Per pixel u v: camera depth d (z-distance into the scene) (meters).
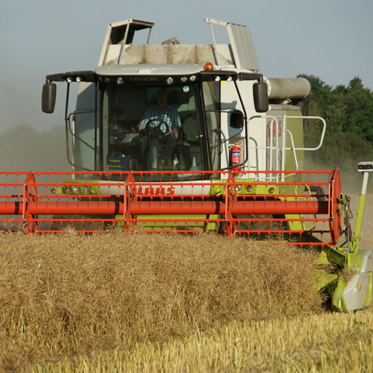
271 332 21.66
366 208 67.69
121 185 31.30
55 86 32.28
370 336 21.02
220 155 32.28
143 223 29.94
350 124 157.25
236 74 30.86
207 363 18.69
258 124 33.88
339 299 25.59
